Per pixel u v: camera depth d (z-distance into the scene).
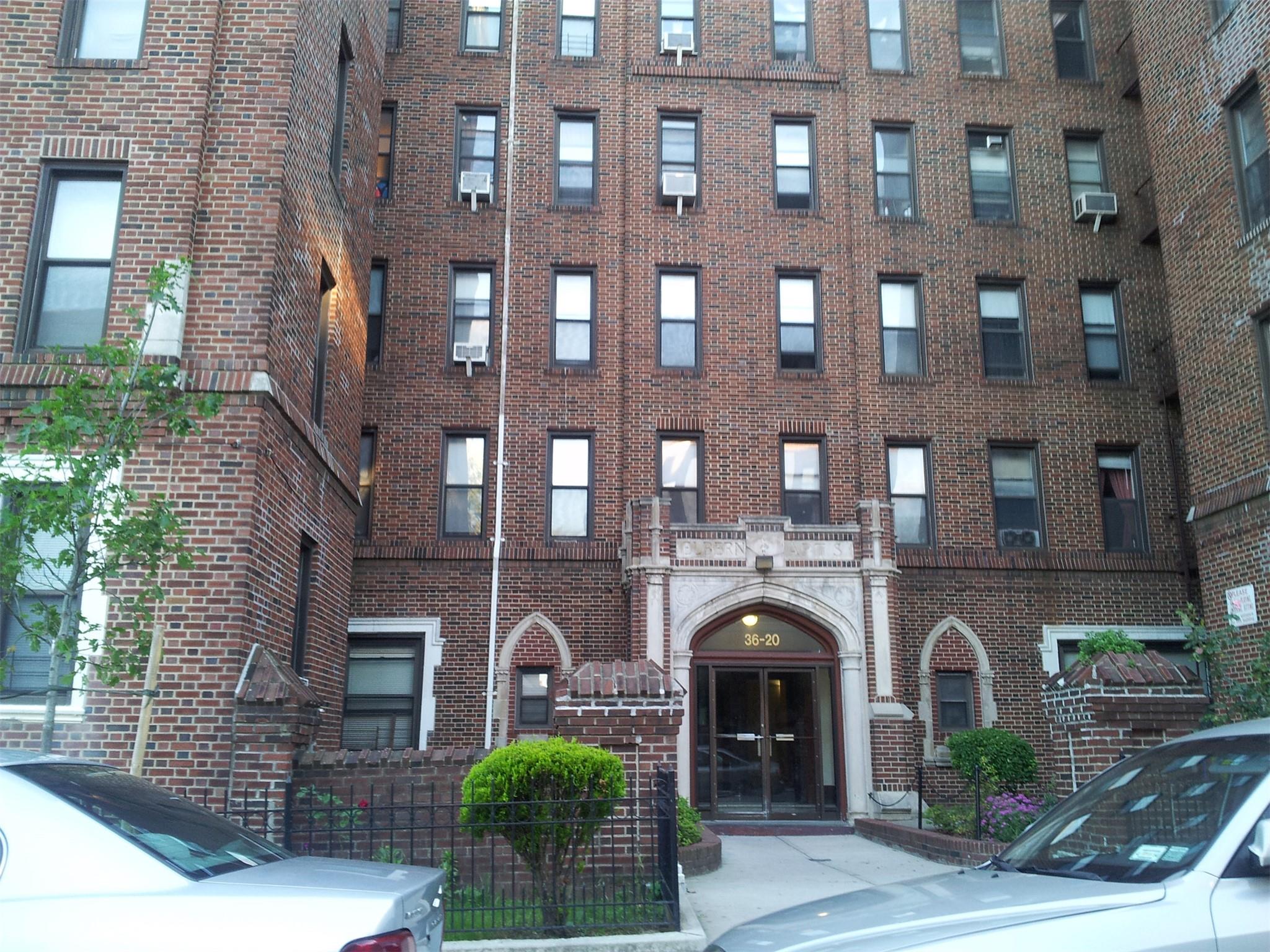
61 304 11.06
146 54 11.54
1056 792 12.84
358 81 15.68
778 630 16.95
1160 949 3.72
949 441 19.52
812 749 16.59
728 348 19.52
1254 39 14.83
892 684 16.31
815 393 19.47
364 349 16.23
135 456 10.53
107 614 10.10
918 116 20.98
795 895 10.11
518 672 18.08
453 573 18.25
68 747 9.88
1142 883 4.08
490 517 18.52
